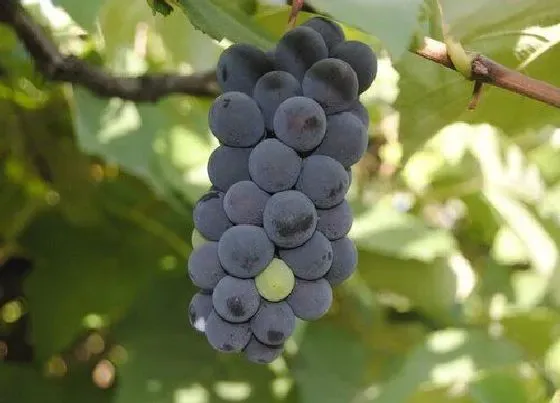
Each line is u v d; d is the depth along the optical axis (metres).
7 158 0.95
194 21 0.63
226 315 0.56
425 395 0.92
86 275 0.98
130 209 0.97
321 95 0.56
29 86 0.90
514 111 0.72
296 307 0.57
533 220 1.17
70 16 0.65
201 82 0.79
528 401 0.98
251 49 0.58
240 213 0.56
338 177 0.56
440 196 1.18
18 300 1.00
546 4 0.69
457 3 0.69
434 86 0.72
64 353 1.02
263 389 0.94
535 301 1.19
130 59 0.86
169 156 0.86
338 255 0.58
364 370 0.99
